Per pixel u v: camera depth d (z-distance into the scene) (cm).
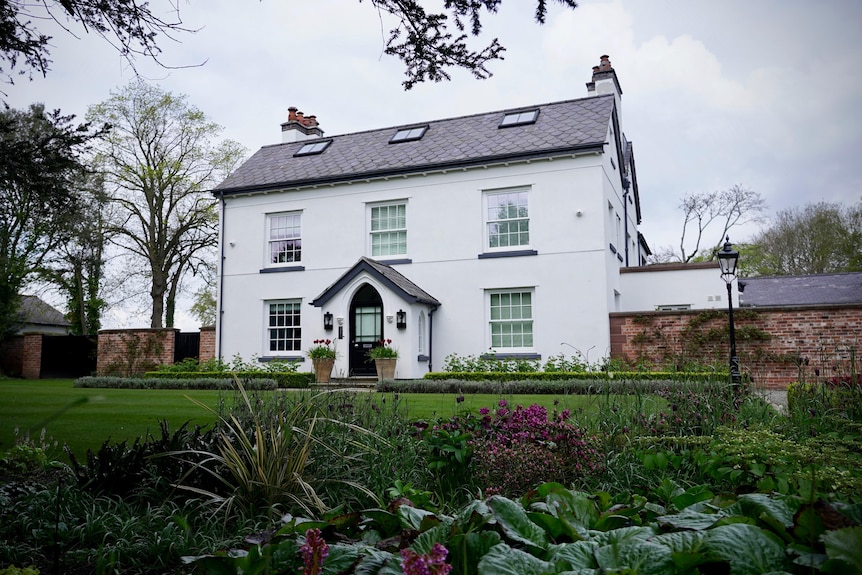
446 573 122
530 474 370
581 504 234
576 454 392
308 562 160
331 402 490
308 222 1650
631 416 482
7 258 1983
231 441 385
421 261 1529
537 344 1404
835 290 1895
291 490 334
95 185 2278
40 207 659
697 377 598
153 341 1809
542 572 160
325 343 1512
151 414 745
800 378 576
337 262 1605
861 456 354
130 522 310
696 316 1292
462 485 386
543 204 1427
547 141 1446
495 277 1457
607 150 1477
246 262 1705
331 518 238
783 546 169
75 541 304
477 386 1131
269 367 1557
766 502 205
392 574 168
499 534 193
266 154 1905
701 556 159
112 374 1848
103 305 2580
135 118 2442
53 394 1132
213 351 1741
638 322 1335
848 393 519
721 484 368
